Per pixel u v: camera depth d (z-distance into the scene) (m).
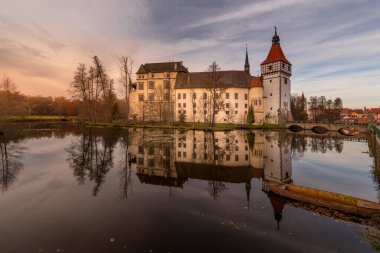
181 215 10.81
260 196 13.54
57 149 28.66
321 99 126.06
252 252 7.95
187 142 35.50
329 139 47.25
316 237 9.05
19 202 12.22
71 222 9.97
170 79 81.94
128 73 67.81
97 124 65.25
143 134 44.84
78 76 69.56
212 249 8.05
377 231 9.47
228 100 77.56
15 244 8.27
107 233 9.06
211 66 63.00
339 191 15.74
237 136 46.22
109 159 23.48
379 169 20.39
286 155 28.31
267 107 80.88
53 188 14.62
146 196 13.37
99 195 13.43
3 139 37.25
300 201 12.49
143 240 8.57
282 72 78.25
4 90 73.31
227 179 17.36
